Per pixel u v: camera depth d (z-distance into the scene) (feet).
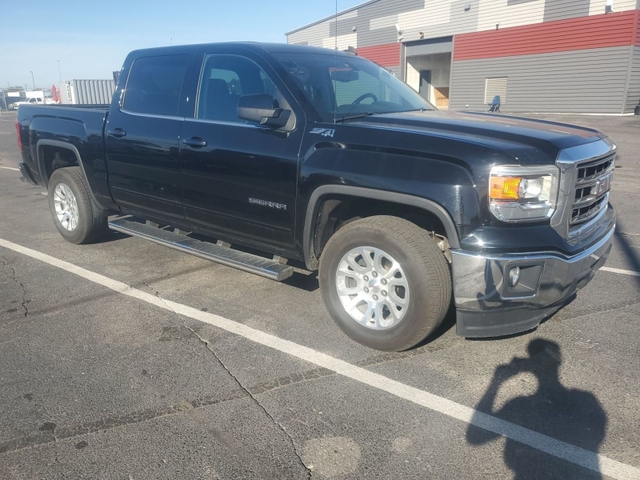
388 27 106.11
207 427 9.41
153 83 15.94
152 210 16.34
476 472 8.24
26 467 8.48
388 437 9.09
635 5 74.33
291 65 13.53
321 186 11.68
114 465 8.50
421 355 11.78
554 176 10.06
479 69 94.89
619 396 10.11
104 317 13.88
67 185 19.07
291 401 10.15
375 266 11.51
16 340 12.66
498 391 10.37
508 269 9.95
